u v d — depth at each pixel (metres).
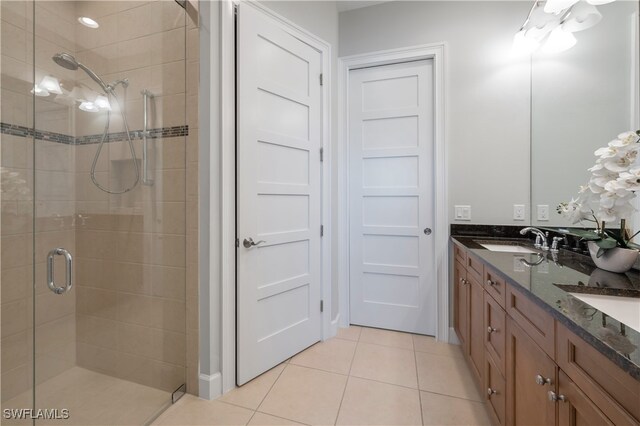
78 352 1.74
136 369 1.70
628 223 1.22
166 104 1.65
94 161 1.73
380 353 2.11
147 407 1.54
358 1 2.38
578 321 0.68
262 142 1.82
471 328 1.79
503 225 2.16
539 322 0.92
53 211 1.68
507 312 1.18
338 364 1.96
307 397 1.63
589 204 1.27
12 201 1.54
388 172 2.48
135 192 1.69
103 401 1.57
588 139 1.62
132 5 1.67
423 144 2.38
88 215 1.75
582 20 1.56
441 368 1.92
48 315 1.64
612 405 0.58
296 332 2.07
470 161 2.22
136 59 1.67
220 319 1.64
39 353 1.60
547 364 0.86
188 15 1.60
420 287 2.42
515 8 2.12
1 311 1.51
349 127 2.56
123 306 1.72
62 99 1.70
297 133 2.05
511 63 2.13
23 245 1.58
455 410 1.53
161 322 1.68
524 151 2.11
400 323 2.47
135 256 1.70
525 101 2.10
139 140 1.68
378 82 2.49
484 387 1.51
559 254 1.54
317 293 2.23
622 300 0.91
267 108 1.85
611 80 1.45
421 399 1.62
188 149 1.62
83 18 1.72
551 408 0.84
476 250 1.66
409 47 2.34
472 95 2.21
